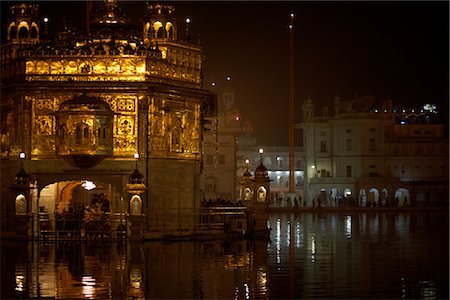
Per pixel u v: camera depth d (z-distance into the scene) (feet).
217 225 140.46
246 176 149.48
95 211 136.98
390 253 109.09
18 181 130.52
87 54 137.18
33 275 85.20
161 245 121.70
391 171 396.37
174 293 73.31
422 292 73.67
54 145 136.77
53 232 130.52
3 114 142.41
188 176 141.90
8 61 148.05
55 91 136.98
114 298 70.59
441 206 353.51
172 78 141.38
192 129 143.54
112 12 145.38
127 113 136.26
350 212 309.01
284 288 76.23
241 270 89.61
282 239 136.67
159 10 143.54
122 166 135.44
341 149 395.14
